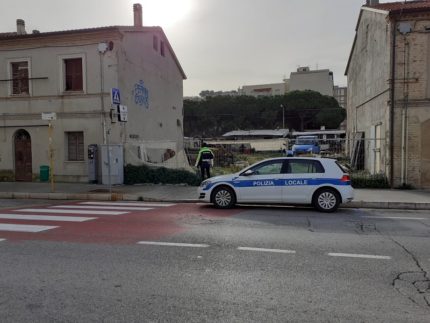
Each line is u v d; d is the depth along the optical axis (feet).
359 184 51.75
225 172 65.16
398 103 50.60
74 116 60.29
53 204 42.19
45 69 61.26
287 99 308.40
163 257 20.27
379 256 20.34
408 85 50.24
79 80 61.05
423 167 50.24
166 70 84.74
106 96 59.11
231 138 254.27
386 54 52.80
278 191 36.17
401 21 50.16
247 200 36.88
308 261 19.51
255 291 15.56
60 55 60.54
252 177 36.78
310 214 33.96
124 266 18.79
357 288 15.84
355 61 85.30
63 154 60.95
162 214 33.94
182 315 13.44
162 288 15.92
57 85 60.80
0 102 63.26
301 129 310.24
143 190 51.13
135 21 74.59
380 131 57.06
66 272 17.97
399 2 62.69
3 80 62.69
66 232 26.30
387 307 14.03
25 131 63.31
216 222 29.89
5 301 14.73
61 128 60.90
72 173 60.75
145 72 71.51
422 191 48.11
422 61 49.78
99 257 20.29
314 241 23.63
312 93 310.65
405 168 50.60
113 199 46.96
